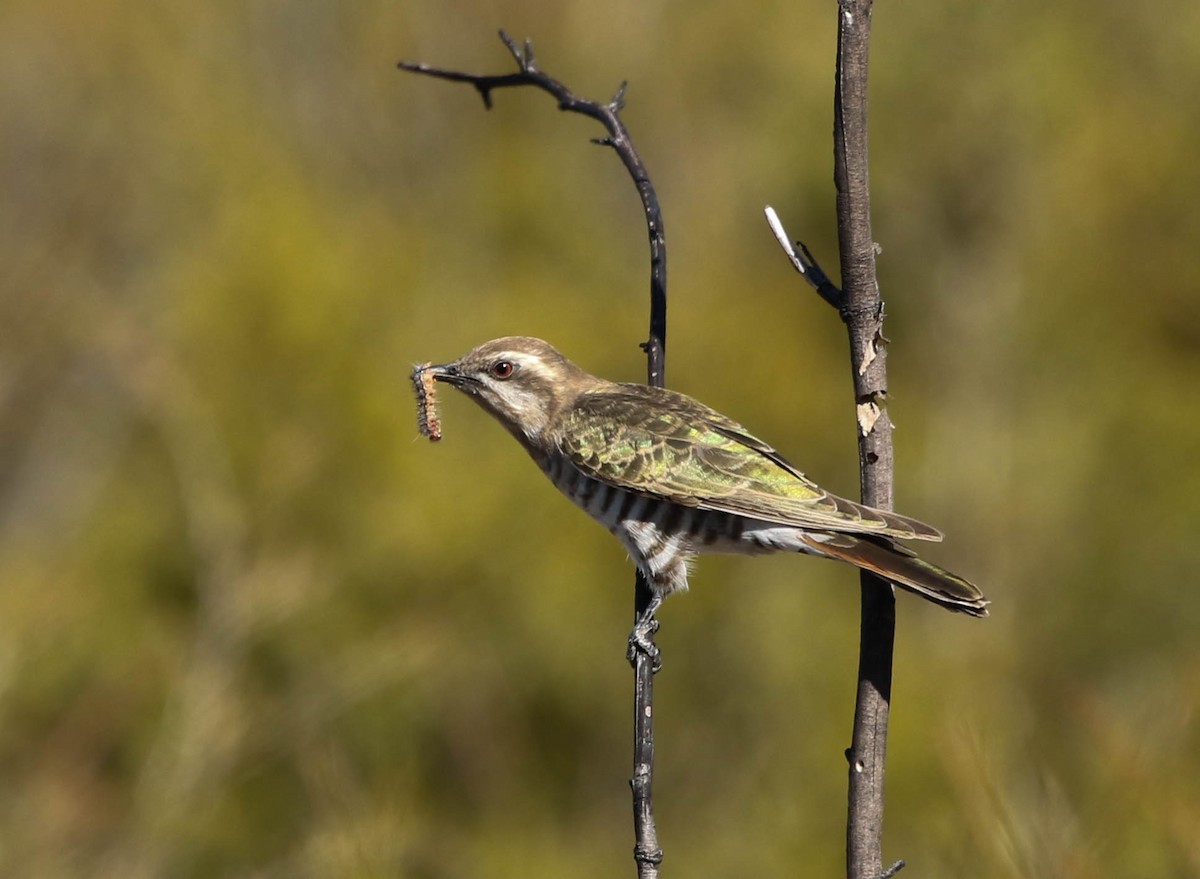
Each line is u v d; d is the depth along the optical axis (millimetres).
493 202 18578
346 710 14305
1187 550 17500
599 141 7738
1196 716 9375
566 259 18438
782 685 15109
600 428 8703
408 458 14477
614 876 14570
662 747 15336
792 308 17578
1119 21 19250
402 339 14977
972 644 15797
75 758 13555
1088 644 17500
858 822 6004
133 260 19625
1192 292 18250
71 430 18469
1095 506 18172
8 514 18234
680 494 8344
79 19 20781
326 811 11672
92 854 13094
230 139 18734
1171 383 18266
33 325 17844
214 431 14141
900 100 17500
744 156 19641
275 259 14523
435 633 13969
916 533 7195
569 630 14828
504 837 14672
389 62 22000
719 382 16328
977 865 9039
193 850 13562
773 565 15750
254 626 13664
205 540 13922
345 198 18172
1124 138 17828
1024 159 17672
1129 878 8703
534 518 14906
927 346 18469
